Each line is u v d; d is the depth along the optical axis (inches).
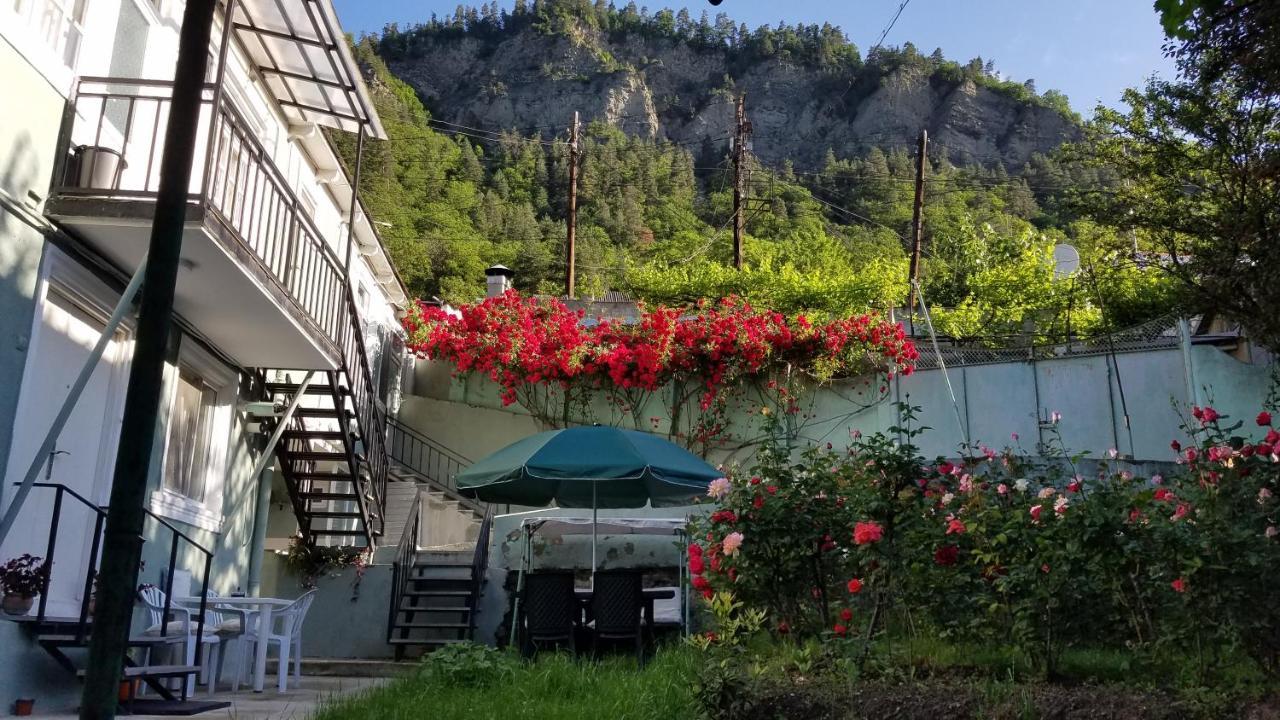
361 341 447.2
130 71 331.6
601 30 6156.5
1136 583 217.3
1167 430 584.4
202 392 390.9
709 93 5767.7
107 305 305.0
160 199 152.3
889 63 5418.3
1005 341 848.9
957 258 1262.3
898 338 684.1
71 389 284.8
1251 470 211.9
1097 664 223.0
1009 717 191.2
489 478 353.1
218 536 398.0
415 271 1827.0
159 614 310.3
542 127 5556.1
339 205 592.4
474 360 709.9
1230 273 473.4
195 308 335.6
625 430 365.4
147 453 145.6
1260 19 369.1
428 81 5826.8
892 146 5019.7
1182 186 602.9
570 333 700.7
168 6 356.5
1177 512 204.5
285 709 271.0
